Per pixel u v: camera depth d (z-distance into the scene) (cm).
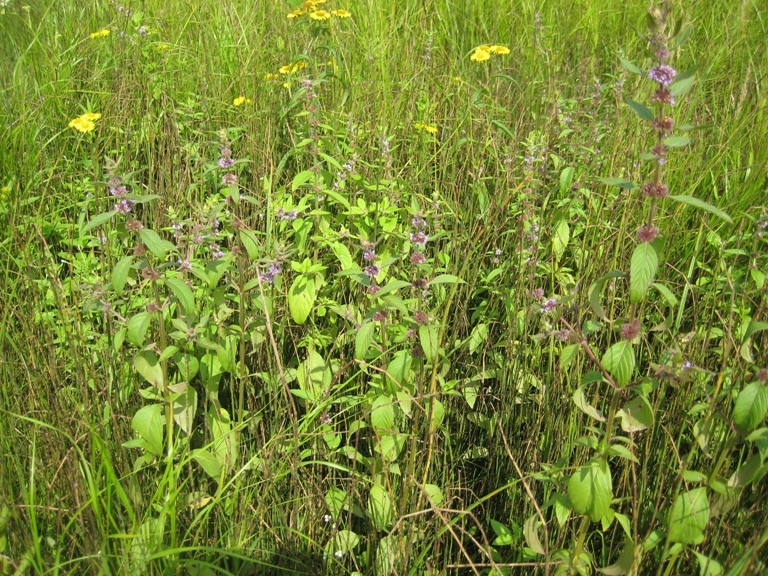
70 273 300
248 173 386
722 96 450
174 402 228
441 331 234
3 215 336
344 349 294
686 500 184
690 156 360
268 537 234
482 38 543
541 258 314
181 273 233
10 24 593
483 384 295
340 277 294
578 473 183
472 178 365
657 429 248
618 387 179
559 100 372
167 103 423
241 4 555
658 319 288
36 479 229
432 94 449
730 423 190
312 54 439
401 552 216
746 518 215
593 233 323
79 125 309
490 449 275
